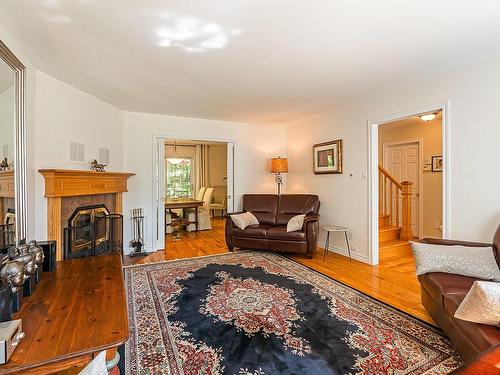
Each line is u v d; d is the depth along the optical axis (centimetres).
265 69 275
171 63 261
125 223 439
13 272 131
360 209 392
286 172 534
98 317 126
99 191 353
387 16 186
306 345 188
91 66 267
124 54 241
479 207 259
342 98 372
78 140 333
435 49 233
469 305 133
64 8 176
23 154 231
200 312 234
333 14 183
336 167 431
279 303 251
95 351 104
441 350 181
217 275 325
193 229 620
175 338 197
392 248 412
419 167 529
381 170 501
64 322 121
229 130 523
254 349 184
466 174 269
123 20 190
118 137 421
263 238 422
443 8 177
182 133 481
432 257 213
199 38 215
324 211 465
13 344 102
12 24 194
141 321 220
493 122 250
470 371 80
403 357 174
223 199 842
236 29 202
